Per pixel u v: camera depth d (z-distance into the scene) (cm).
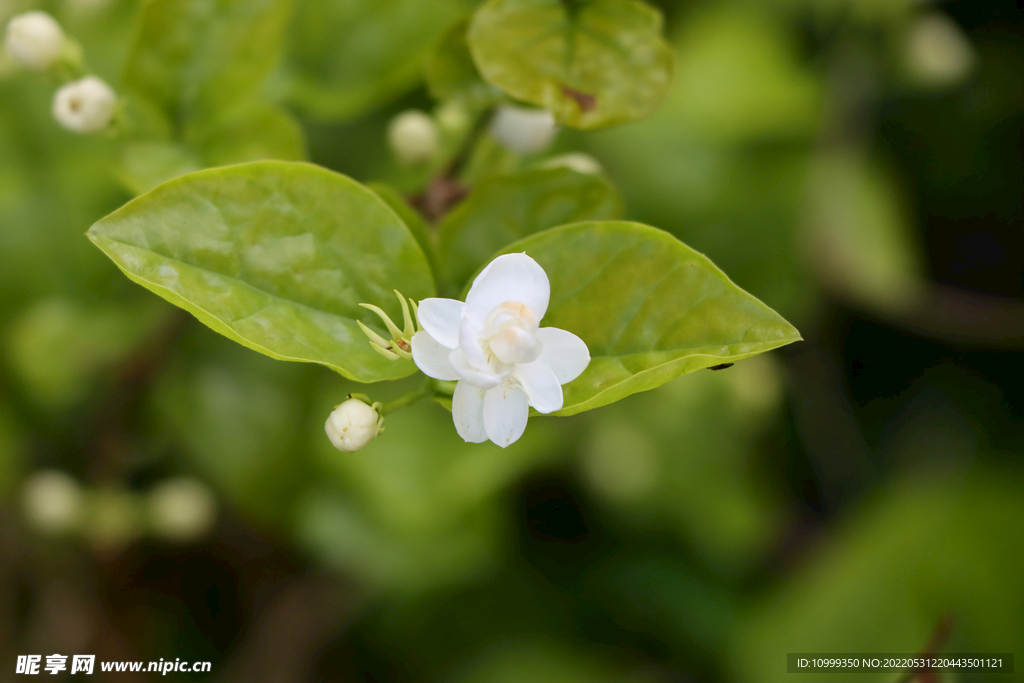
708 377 66
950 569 63
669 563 70
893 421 78
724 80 72
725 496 69
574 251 43
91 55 56
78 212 61
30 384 61
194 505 65
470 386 42
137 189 46
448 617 68
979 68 77
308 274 43
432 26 49
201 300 42
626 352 43
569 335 42
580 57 45
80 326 59
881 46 74
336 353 43
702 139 69
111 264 61
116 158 48
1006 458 71
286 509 65
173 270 42
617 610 69
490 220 45
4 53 56
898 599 62
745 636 66
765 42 74
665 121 69
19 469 65
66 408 62
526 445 62
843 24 74
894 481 73
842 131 75
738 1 75
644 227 43
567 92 44
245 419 63
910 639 60
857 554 65
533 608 69
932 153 79
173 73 46
